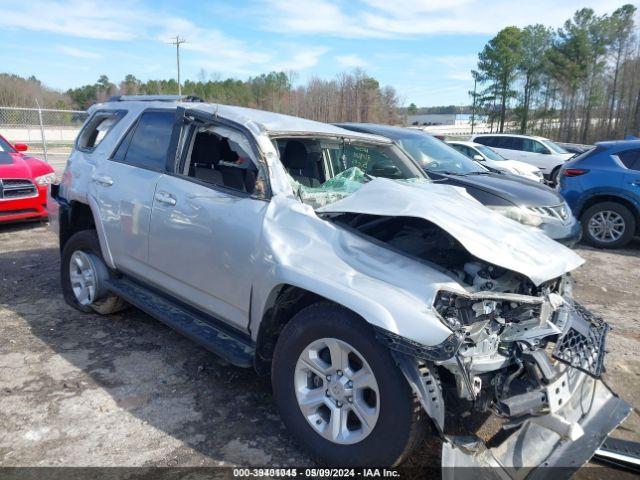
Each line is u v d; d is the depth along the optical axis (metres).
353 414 2.70
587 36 51.09
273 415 3.25
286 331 2.85
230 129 3.53
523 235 3.07
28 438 2.92
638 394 3.78
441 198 3.18
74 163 4.77
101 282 4.41
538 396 2.44
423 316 2.33
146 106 4.32
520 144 16.62
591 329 2.97
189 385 3.56
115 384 3.53
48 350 4.00
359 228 3.00
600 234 8.75
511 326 2.63
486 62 60.38
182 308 3.77
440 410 2.32
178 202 3.55
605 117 51.38
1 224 8.48
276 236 2.94
